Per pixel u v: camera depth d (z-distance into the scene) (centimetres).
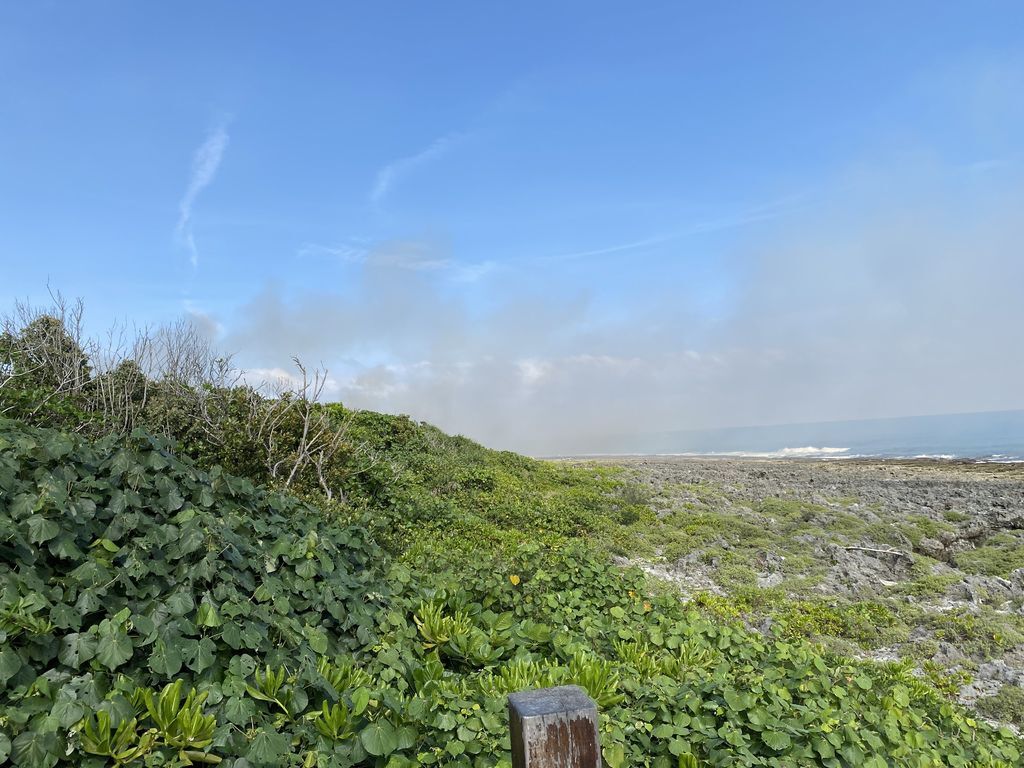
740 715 498
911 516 1827
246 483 751
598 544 1435
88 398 1304
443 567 952
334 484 1322
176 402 1333
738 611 1072
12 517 495
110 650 407
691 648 673
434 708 454
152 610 455
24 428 657
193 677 436
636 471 3397
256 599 539
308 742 409
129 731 354
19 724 347
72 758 344
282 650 485
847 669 684
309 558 619
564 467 3106
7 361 1327
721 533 1636
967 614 1037
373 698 438
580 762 291
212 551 535
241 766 365
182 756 356
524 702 298
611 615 780
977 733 619
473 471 2008
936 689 809
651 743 486
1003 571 1311
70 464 592
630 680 557
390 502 1407
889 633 998
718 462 5041
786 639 895
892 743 518
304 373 1291
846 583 1252
